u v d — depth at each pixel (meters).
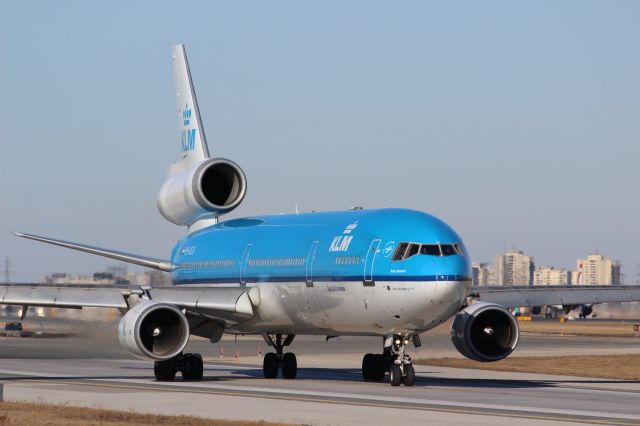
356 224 102.00
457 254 94.19
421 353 175.75
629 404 84.75
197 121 135.50
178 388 97.00
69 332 168.38
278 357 114.12
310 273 103.94
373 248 97.38
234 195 125.69
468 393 92.56
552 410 78.69
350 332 104.44
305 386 99.81
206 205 125.31
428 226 95.69
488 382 109.31
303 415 74.25
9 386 98.00
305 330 109.44
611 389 101.12
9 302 105.50
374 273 96.12
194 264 125.75
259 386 99.88
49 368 127.38
